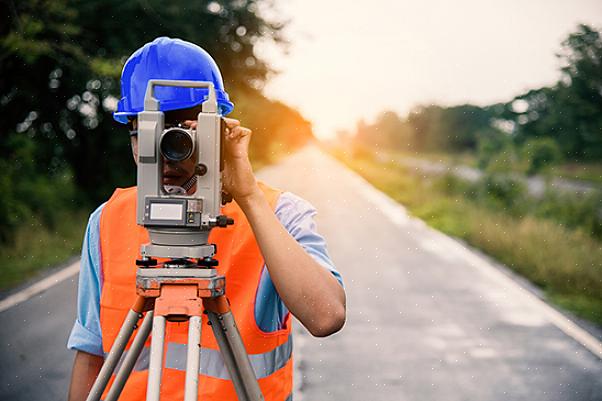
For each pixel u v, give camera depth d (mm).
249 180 1355
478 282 8305
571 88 18969
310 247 1464
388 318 6375
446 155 54000
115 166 15070
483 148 22062
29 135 13859
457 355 5293
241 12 16531
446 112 54906
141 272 1288
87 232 1595
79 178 14898
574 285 8039
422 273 8828
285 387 1550
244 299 1484
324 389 4488
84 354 1569
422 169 41344
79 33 12211
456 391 4496
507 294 7625
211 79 1513
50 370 4582
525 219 13047
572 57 18672
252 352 1479
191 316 1246
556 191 15367
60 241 9953
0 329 5555
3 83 12422
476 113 52188
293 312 1367
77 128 14445
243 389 1369
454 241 12344
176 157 1264
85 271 1578
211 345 1470
